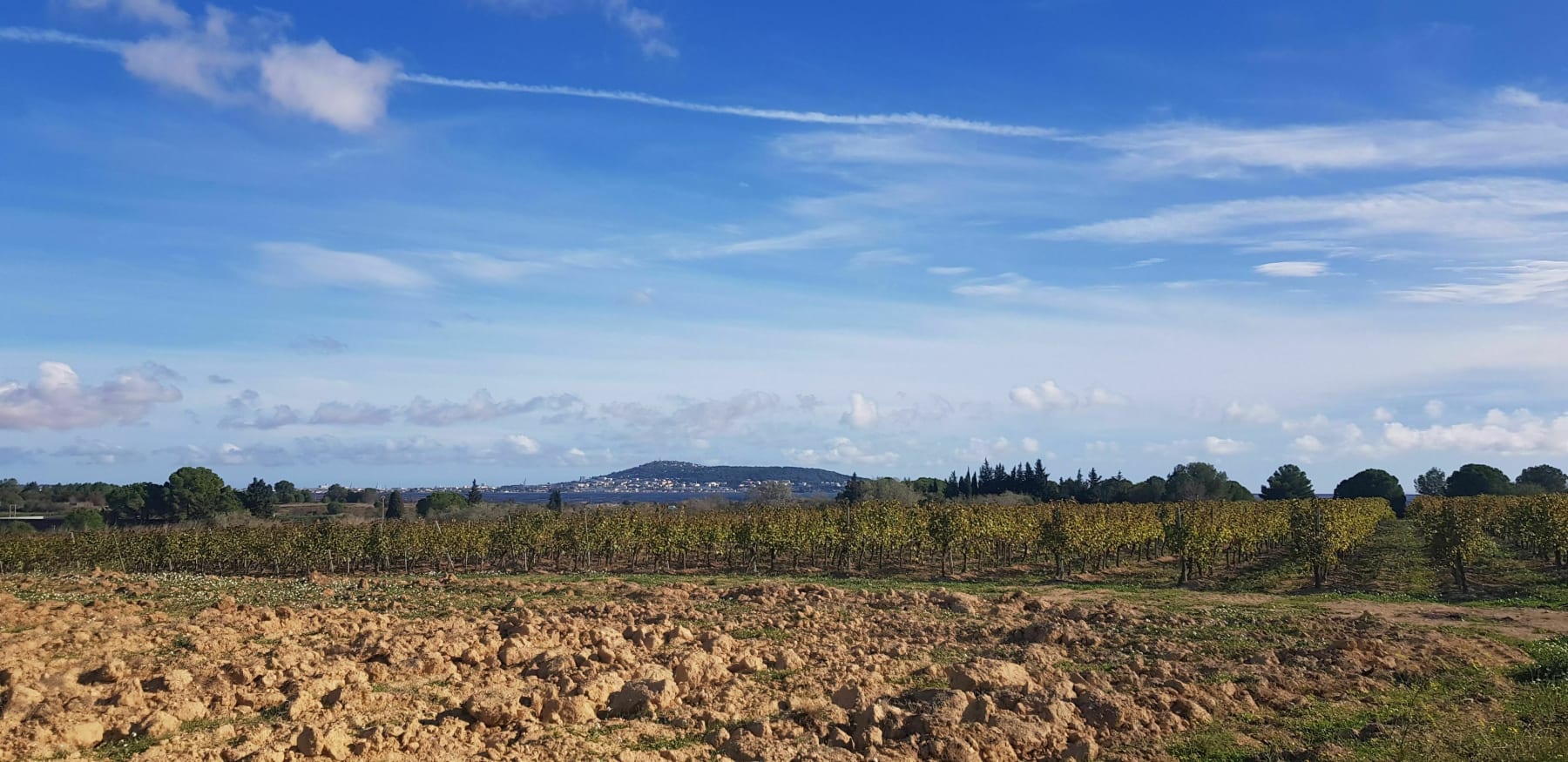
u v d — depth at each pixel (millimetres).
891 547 53656
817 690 17031
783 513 58344
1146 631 24594
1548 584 36031
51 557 58250
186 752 11852
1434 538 37969
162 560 59531
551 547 59219
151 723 12805
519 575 44969
